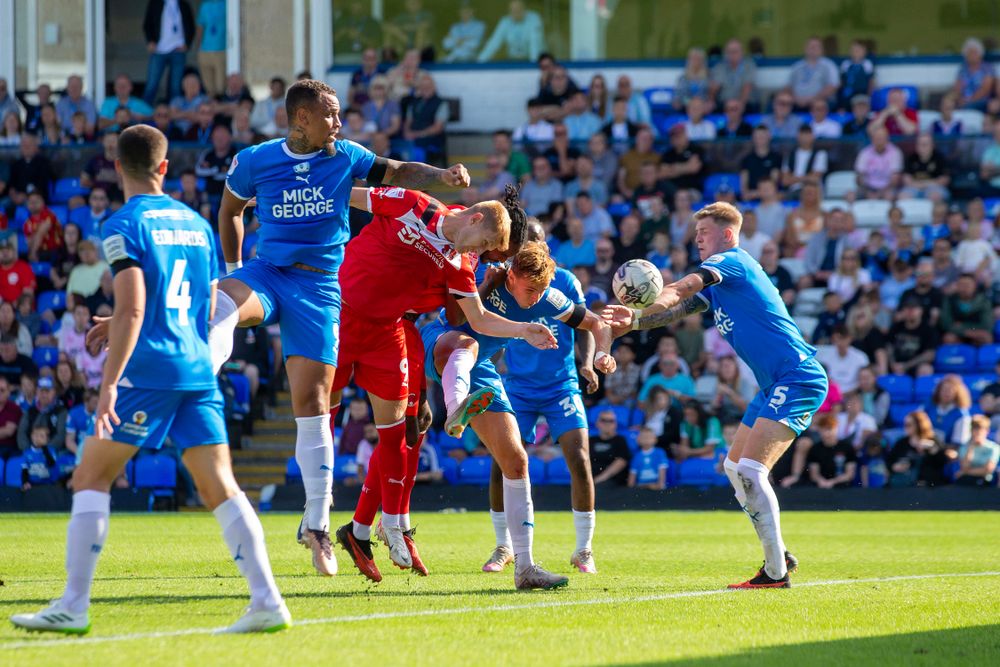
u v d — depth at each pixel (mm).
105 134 48656
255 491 39219
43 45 54469
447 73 52031
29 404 38062
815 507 34281
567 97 47812
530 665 8633
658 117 48312
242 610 11547
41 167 47469
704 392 37000
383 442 14930
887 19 49938
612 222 42875
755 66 48781
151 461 35906
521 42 51844
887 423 36656
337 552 19906
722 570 16891
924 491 33844
